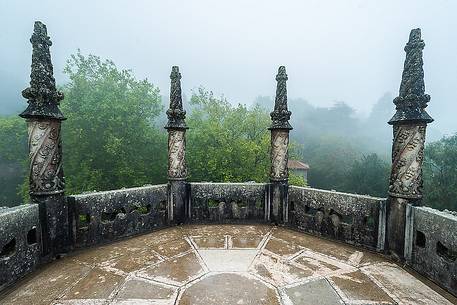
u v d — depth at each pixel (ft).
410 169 11.98
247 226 17.93
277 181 17.81
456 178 89.20
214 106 84.89
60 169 12.72
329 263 12.37
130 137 69.05
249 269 11.76
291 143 91.30
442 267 10.12
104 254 13.29
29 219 11.19
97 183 62.34
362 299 9.45
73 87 67.36
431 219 10.66
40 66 11.78
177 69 17.20
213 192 18.33
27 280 10.70
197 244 14.73
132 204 15.72
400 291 9.99
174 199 17.66
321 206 15.74
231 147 73.87
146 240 15.26
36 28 11.82
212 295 9.65
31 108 11.66
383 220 13.11
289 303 9.18
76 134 63.46
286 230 17.15
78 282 10.57
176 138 17.42
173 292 9.84
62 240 12.83
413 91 11.82
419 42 11.73
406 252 12.03
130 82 74.18
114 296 9.58
